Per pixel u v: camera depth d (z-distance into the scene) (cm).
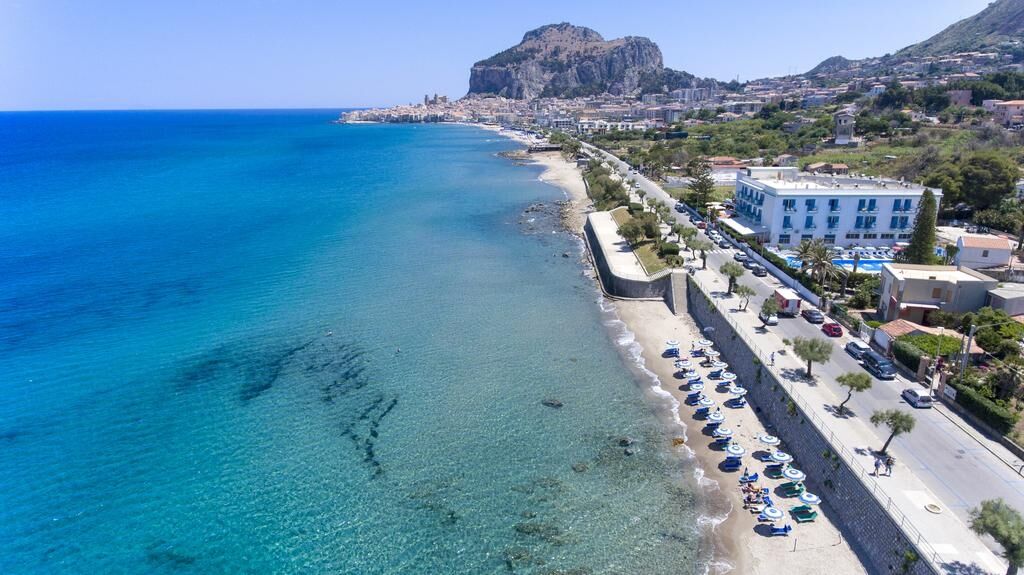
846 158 17575
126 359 6869
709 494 4544
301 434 5431
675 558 3962
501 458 5062
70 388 6234
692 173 17325
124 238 12369
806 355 5425
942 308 6612
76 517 4447
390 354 7000
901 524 3638
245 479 4838
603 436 5344
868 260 9250
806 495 4225
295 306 8525
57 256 10981
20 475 4888
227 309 8406
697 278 8431
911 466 4241
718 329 7156
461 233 13012
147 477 4872
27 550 4147
